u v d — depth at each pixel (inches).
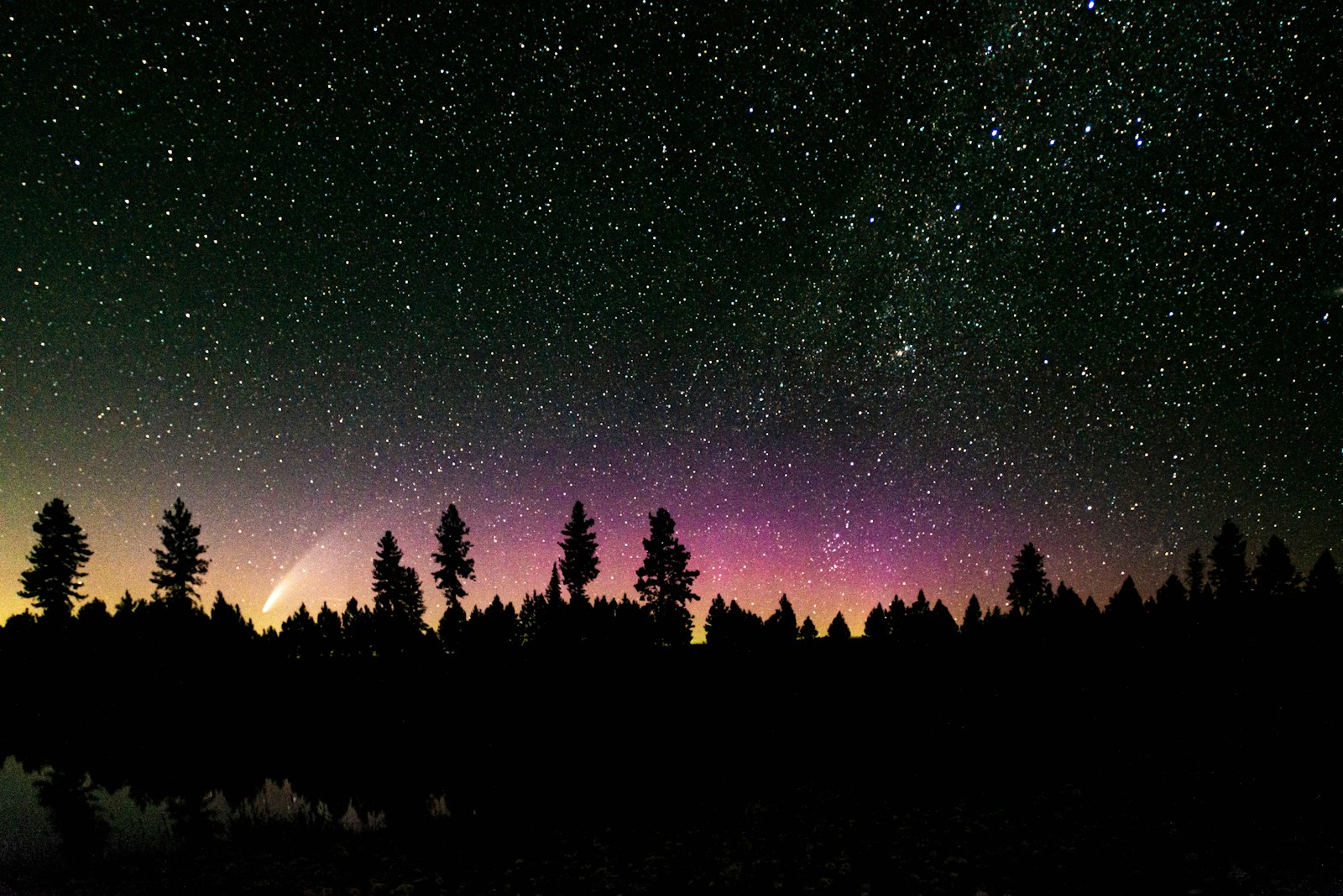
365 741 987.9
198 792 717.9
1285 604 1419.8
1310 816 477.1
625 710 1180.5
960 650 1472.7
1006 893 393.7
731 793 695.7
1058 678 1162.0
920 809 599.5
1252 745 681.0
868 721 1011.9
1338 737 669.3
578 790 720.3
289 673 1598.2
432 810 652.1
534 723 1095.6
